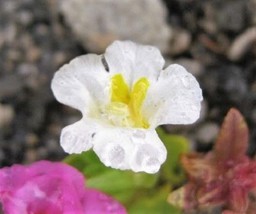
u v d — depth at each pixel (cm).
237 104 13
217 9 14
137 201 11
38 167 9
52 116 13
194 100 9
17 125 13
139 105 9
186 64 13
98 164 11
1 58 14
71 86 9
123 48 9
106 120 9
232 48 13
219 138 10
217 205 10
